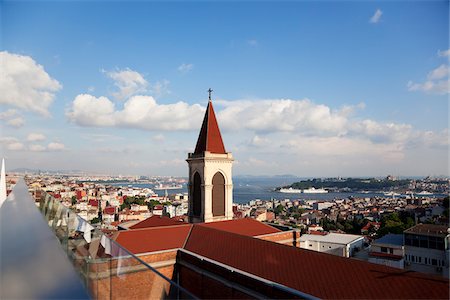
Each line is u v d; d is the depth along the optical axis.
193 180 44.06
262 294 22.28
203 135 43.94
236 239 30.98
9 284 5.87
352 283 19.67
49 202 15.95
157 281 6.94
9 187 31.42
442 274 43.22
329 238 73.00
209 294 27.56
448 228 47.28
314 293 19.89
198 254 31.16
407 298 17.11
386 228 98.44
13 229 9.37
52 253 7.49
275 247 26.92
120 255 7.79
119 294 7.67
